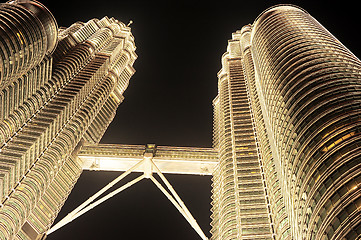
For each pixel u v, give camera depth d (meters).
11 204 134.38
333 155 74.75
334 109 87.31
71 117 184.38
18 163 137.88
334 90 95.12
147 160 178.50
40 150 154.12
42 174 150.00
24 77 147.12
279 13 171.12
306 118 92.12
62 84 185.62
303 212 75.81
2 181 128.62
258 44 163.38
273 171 126.19
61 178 175.00
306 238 71.94
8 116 146.88
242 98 186.00
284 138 98.12
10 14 126.12
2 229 128.25
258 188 133.25
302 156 84.50
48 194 166.75
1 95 134.00
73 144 176.50
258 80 157.38
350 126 78.69
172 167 178.38
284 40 141.25
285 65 122.00
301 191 78.88
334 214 62.97
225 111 183.50
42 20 139.75
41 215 159.38
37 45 134.00
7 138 146.75
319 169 75.44
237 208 128.75
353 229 57.81
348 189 64.69
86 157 184.88
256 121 160.62
